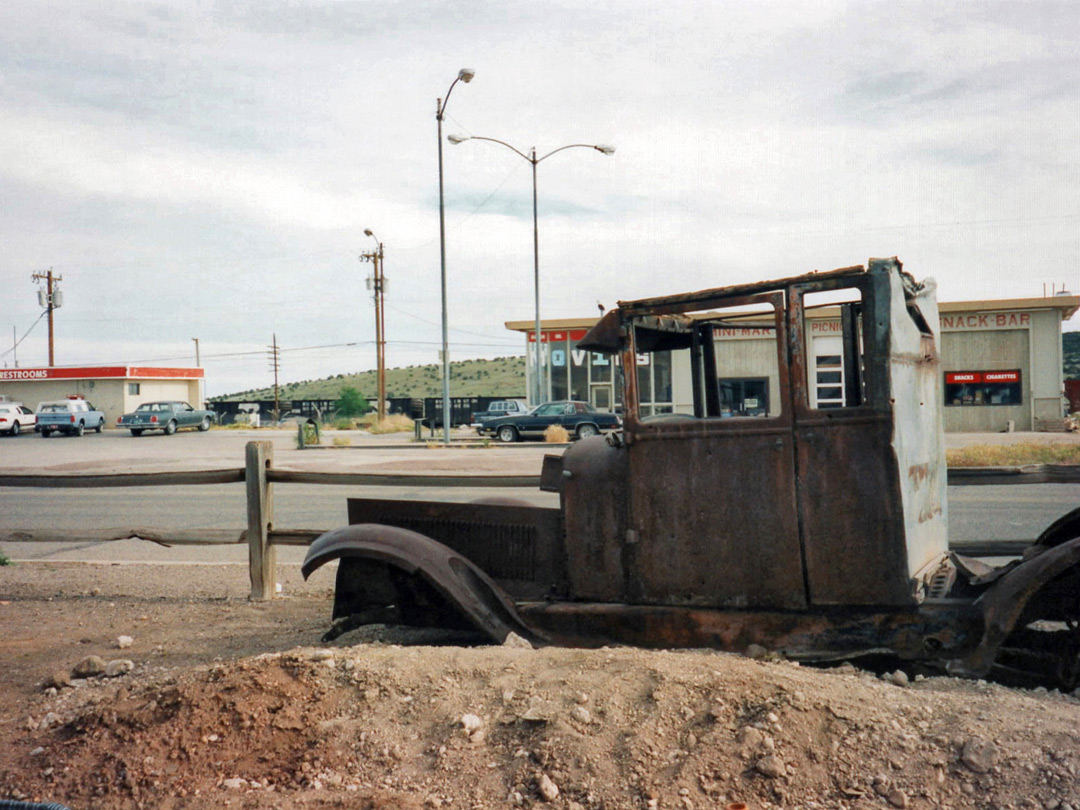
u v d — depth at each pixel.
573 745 3.49
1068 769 3.20
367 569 5.30
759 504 4.42
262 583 7.21
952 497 13.77
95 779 3.61
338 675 4.23
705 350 5.20
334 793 3.41
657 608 4.67
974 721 3.54
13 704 4.65
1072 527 4.62
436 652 4.52
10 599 7.32
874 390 4.14
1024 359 31.94
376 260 49.91
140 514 13.66
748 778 3.30
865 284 4.14
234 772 3.60
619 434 4.93
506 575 5.34
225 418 61.88
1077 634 4.09
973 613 4.12
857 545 4.22
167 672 5.00
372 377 151.38
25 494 17.55
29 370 54.06
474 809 3.28
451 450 27.80
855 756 3.37
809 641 4.36
